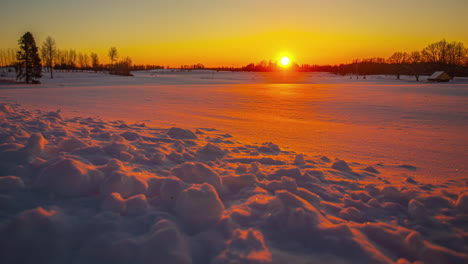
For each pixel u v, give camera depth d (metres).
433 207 2.93
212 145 4.93
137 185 2.64
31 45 53.84
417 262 2.02
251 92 33.66
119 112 12.49
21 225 1.80
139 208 2.28
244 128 9.38
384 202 3.14
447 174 4.66
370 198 3.22
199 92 31.80
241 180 3.24
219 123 10.35
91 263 1.72
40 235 1.81
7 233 1.76
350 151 6.37
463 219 2.65
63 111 11.24
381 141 7.61
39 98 19.75
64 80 64.44
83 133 5.52
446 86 48.69
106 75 96.31
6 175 2.72
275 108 16.86
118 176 2.54
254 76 126.56
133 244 1.80
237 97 25.45
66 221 2.00
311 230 2.19
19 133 4.53
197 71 176.50
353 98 24.98
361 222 2.63
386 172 4.69
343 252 1.99
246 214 2.44
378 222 2.63
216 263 1.81
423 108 16.81
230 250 1.93
